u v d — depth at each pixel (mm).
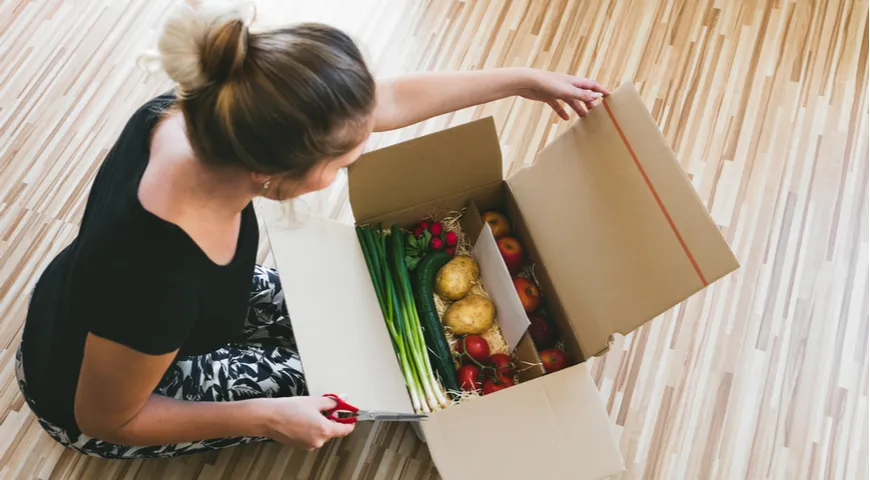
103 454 1067
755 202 1584
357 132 608
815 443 1391
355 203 1145
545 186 1102
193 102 552
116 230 642
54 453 1302
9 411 1325
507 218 1283
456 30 1736
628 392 1423
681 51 1729
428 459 1355
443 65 1703
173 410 819
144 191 647
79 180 1530
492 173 1185
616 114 927
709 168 1615
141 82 1631
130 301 649
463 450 946
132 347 664
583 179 1015
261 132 550
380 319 1116
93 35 1666
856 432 1399
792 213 1574
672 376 1435
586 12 1763
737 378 1435
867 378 1439
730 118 1663
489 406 967
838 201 1589
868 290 1509
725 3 1781
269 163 583
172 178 645
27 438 1309
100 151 1561
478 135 1073
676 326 1471
